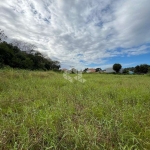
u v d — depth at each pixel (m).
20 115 2.09
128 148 1.32
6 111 2.29
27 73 7.29
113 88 4.25
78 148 1.42
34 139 1.50
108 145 1.47
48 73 9.40
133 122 1.85
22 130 1.62
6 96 2.94
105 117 2.03
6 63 15.93
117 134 1.61
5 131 1.60
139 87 4.55
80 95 3.25
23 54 21.41
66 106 2.53
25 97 3.01
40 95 3.27
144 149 1.39
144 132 1.66
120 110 2.27
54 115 2.01
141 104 2.67
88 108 2.42
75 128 1.69
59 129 1.74
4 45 16.08
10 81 4.72
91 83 5.47
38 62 24.39
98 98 3.04
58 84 5.03
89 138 1.47
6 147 1.40
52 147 1.44
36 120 1.87
